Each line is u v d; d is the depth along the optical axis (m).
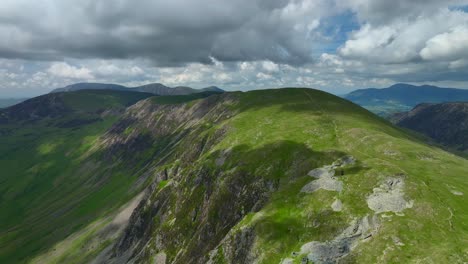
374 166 96.62
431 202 75.75
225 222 117.25
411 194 79.88
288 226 84.00
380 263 62.56
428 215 72.12
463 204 75.38
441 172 94.75
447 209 73.19
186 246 127.56
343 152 113.25
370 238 70.62
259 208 104.44
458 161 108.19
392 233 68.75
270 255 76.81
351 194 87.00
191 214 139.62
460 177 91.19
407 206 76.94
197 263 101.12
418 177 89.38
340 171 100.12
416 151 110.75
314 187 96.38
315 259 70.56
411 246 64.06
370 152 115.44
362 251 67.56
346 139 131.25
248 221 93.31
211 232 120.25
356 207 81.50
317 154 116.69
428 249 62.03
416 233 67.31
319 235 77.12
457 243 62.03
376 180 88.62
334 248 71.62
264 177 117.00
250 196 114.38
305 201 91.69
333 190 91.50
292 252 75.12
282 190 102.81
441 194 79.50
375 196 82.88
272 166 120.31
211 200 130.88
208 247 113.50
